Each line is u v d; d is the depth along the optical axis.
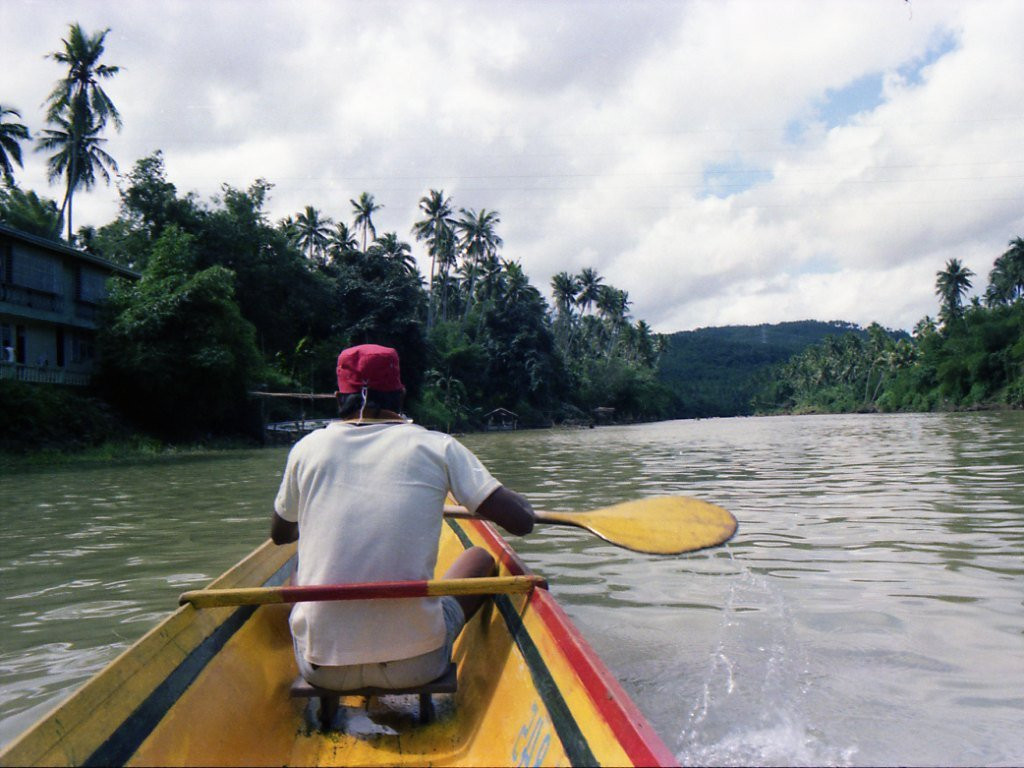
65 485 13.00
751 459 15.65
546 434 40.81
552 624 2.32
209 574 5.57
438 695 2.90
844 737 2.80
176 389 24.98
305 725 2.66
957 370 70.00
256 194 39.25
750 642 3.81
